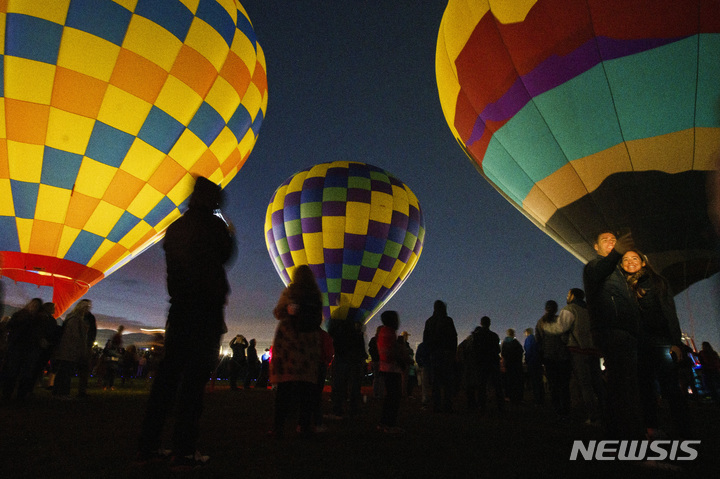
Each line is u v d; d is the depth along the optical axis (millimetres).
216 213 2625
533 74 8289
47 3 9578
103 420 4285
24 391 5676
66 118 9812
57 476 2205
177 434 2330
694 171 7422
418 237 17516
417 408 7156
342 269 15984
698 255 7562
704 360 8336
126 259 11625
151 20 10375
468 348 7438
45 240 10148
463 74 9500
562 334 4984
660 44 7238
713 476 2574
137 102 10336
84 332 6578
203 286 2404
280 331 3637
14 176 9719
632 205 7875
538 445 3516
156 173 10922
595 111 7828
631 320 2912
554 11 7902
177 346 2387
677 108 7320
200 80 11102
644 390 3439
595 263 2990
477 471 2611
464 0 9391
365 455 2996
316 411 4109
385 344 4324
